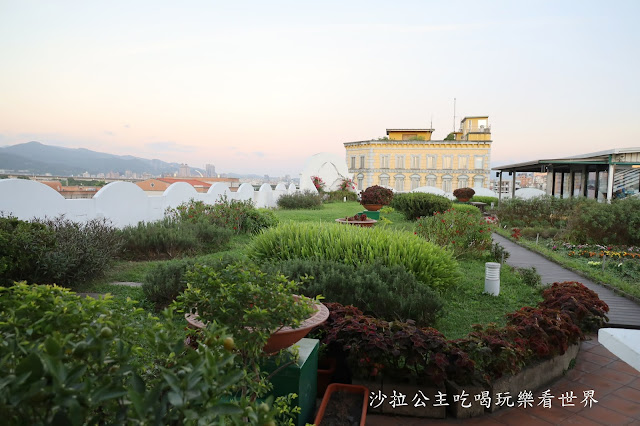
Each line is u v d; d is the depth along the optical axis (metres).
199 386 1.27
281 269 5.61
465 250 10.49
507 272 8.68
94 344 1.44
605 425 3.39
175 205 13.08
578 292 5.48
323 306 3.64
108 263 7.40
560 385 4.08
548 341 4.01
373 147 47.28
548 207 18.27
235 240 11.65
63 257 6.08
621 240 13.42
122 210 10.59
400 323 3.77
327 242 7.09
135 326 1.82
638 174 19.41
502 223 18.75
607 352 4.88
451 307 6.18
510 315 4.37
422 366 3.59
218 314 2.46
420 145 46.47
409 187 47.03
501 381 3.62
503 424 3.39
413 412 3.48
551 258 10.77
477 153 45.75
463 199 28.98
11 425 1.15
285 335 2.78
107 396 1.23
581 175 22.56
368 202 17.86
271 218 13.75
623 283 7.77
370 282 5.32
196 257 9.00
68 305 1.69
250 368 2.62
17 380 1.12
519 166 23.89
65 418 1.18
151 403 1.23
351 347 3.48
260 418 1.42
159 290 5.49
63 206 8.77
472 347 3.52
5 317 1.65
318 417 3.06
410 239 7.39
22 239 5.75
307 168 32.75
